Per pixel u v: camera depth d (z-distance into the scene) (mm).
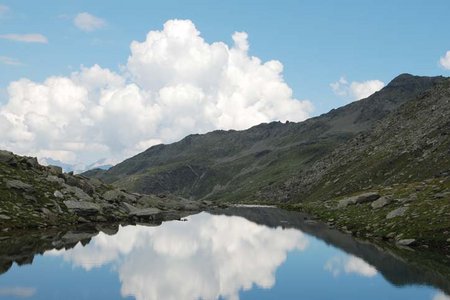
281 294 31984
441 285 33719
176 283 34469
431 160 132000
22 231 55781
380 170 152875
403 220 56594
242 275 38031
